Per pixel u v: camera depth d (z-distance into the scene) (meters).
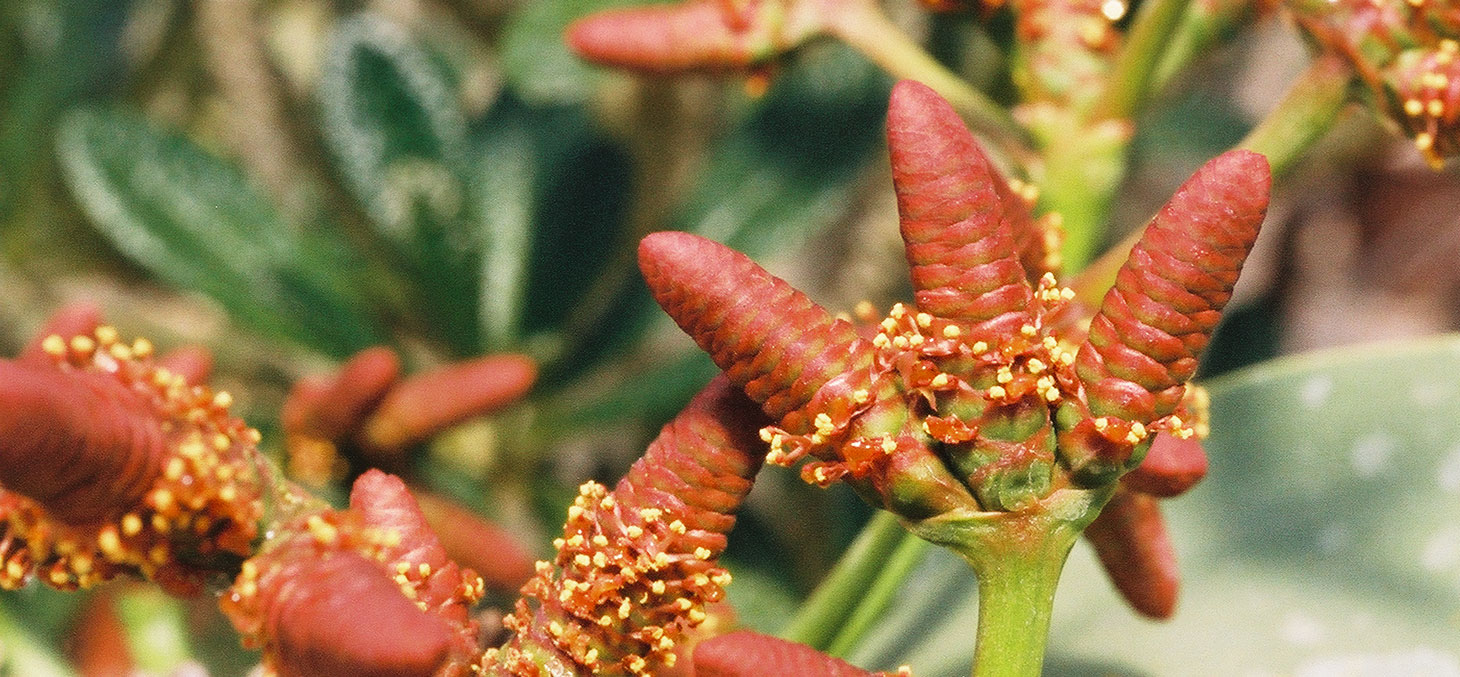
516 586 0.26
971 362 0.17
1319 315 0.41
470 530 0.26
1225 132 0.36
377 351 0.25
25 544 0.16
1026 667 0.18
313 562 0.16
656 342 0.33
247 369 0.32
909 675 0.17
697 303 0.17
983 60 0.32
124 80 0.36
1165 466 0.18
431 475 0.29
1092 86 0.24
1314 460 0.26
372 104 0.32
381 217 0.32
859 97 0.32
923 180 0.17
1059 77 0.24
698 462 0.17
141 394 0.16
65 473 0.15
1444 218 0.40
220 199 0.31
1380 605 0.24
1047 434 0.17
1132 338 0.17
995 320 0.17
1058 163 0.24
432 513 0.25
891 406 0.17
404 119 0.32
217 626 0.31
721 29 0.25
